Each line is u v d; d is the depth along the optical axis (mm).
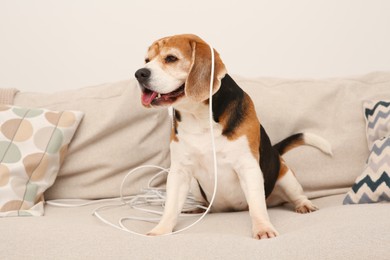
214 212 1549
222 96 1291
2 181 1437
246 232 1150
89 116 1760
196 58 1228
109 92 1831
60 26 2338
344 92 1825
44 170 1547
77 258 816
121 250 836
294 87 1863
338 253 771
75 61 2348
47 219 1188
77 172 1721
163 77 1220
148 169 1780
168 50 1245
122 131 1771
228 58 2324
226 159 1306
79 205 1604
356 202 1380
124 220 1316
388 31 2217
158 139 1815
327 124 1784
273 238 919
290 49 2287
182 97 1250
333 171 1710
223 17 2309
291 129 1789
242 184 1315
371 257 757
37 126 1594
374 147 1426
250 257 792
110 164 1726
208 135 1301
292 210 1553
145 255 816
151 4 2334
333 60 2264
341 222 966
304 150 1740
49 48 2342
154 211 1426
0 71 2332
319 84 1854
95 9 2336
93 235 914
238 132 1287
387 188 1306
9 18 2334
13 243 885
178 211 1291
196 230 1207
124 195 1739
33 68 2338
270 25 2289
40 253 841
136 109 1766
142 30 2338
